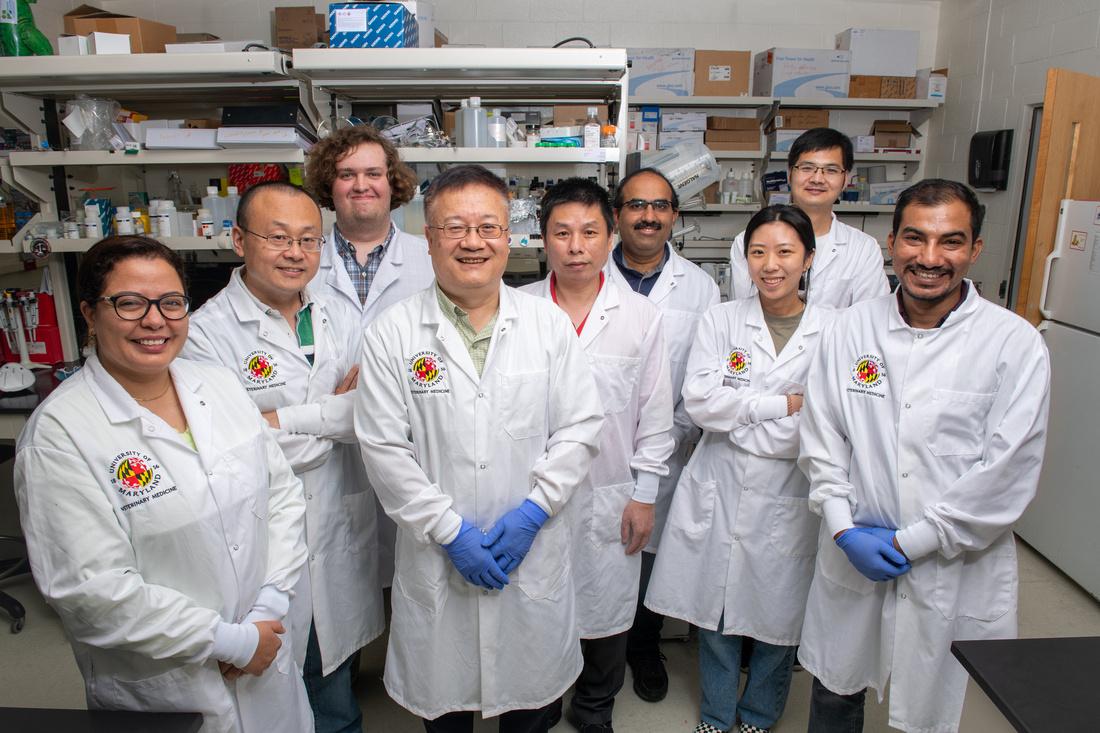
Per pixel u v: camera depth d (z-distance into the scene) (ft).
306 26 10.26
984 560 4.46
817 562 4.92
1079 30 10.79
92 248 3.42
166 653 3.38
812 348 5.32
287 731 4.13
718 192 14.05
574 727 6.01
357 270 6.17
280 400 4.92
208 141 7.84
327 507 5.05
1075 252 8.39
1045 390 4.19
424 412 4.34
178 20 13.11
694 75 13.37
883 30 13.46
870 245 7.21
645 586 6.59
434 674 4.48
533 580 4.50
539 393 4.48
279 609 3.99
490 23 13.71
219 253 9.82
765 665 5.63
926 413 4.36
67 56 7.28
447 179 4.13
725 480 5.49
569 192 5.13
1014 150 12.29
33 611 7.94
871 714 6.21
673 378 6.35
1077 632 7.61
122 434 3.47
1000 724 3.13
